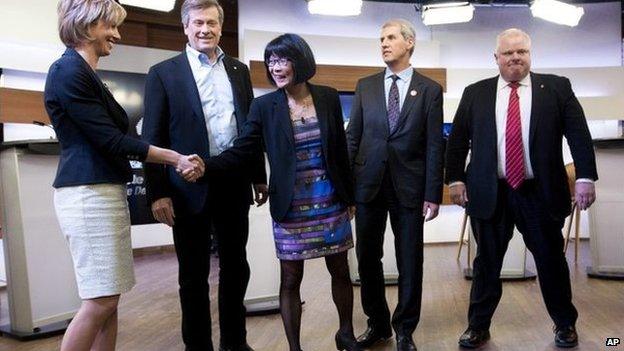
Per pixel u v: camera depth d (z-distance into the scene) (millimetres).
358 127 2564
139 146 1790
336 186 2156
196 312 2299
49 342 2807
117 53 5594
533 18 7172
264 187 2518
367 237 2551
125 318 3277
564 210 2500
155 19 6121
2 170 2896
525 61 2449
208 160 2072
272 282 3373
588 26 7184
